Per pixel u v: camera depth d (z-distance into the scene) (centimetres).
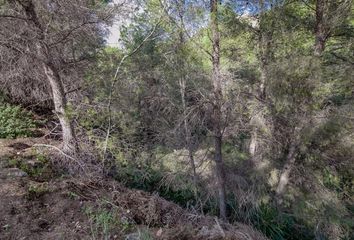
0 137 661
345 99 566
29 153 607
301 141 558
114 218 439
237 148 679
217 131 583
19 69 736
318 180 593
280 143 637
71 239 383
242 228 502
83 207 461
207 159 654
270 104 591
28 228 392
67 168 589
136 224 448
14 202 436
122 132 708
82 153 616
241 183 621
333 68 569
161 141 710
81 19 636
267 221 593
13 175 504
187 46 588
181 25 566
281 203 610
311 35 663
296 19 667
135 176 661
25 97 810
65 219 429
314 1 659
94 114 674
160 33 664
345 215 597
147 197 534
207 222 496
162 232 431
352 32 636
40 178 532
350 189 617
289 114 570
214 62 568
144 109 718
